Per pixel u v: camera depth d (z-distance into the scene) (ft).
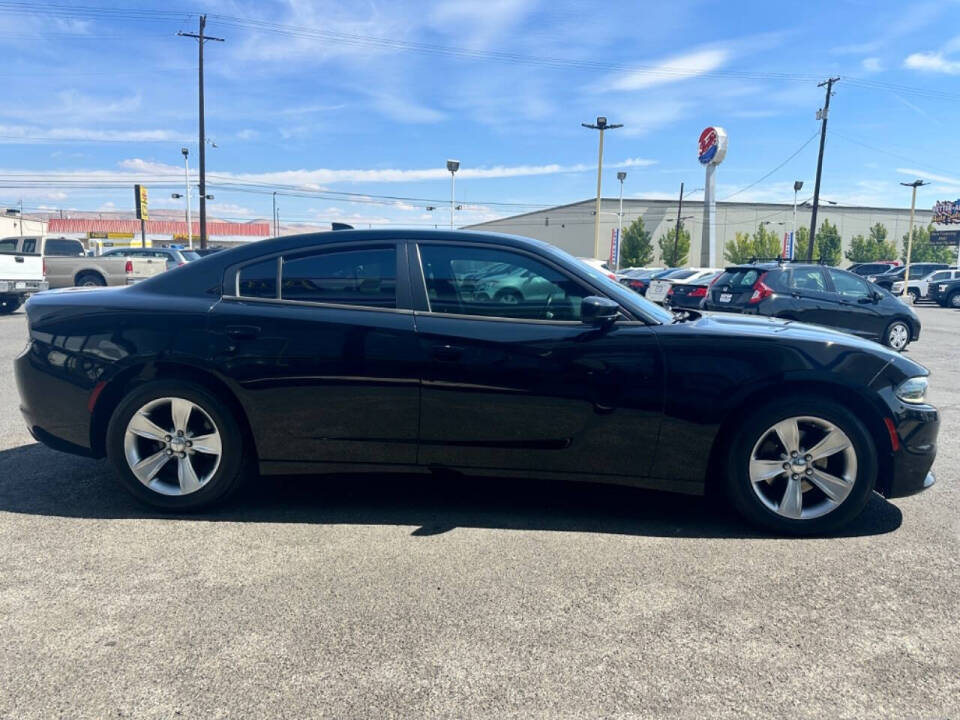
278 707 6.79
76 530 11.00
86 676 7.23
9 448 15.52
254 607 8.66
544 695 7.02
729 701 6.96
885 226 318.24
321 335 11.15
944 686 7.24
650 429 10.97
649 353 10.87
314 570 9.70
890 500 12.86
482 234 11.68
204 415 11.43
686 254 241.96
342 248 11.65
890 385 10.90
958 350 36.70
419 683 7.19
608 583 9.41
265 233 292.20
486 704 6.87
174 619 8.35
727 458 11.07
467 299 11.33
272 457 11.51
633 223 230.68
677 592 9.18
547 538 10.92
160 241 261.65
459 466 11.36
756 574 9.73
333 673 7.34
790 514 11.00
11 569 9.61
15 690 6.98
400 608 8.68
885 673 7.45
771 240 253.44
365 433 11.28
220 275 11.71
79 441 11.84
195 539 10.71
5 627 8.13
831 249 252.21
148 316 11.45
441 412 11.11
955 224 204.74
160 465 11.55
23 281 45.83
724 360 10.81
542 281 11.31
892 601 9.00
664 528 11.38
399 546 10.54
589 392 10.93
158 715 6.65
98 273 58.39
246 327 11.24
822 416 10.73
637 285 54.24
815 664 7.61
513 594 9.07
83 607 8.61
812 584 9.45
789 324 12.32
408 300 11.34
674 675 7.38
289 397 11.25
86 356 11.54
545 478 11.34
